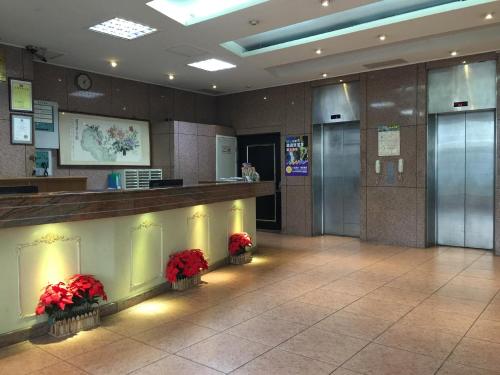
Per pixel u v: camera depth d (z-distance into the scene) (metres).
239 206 6.56
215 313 4.06
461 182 7.16
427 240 7.21
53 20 4.80
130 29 5.20
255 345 3.30
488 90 6.57
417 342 3.34
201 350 3.22
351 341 3.37
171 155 8.11
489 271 5.58
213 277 5.43
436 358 3.05
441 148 7.30
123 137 7.79
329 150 8.58
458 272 5.54
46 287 3.47
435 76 7.00
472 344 3.30
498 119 6.40
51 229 3.52
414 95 7.12
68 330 3.52
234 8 4.64
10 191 3.67
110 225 4.04
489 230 6.95
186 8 5.04
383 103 7.45
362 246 7.43
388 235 7.53
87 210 3.64
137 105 8.07
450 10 4.77
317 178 8.59
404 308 4.16
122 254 4.18
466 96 6.74
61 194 3.41
